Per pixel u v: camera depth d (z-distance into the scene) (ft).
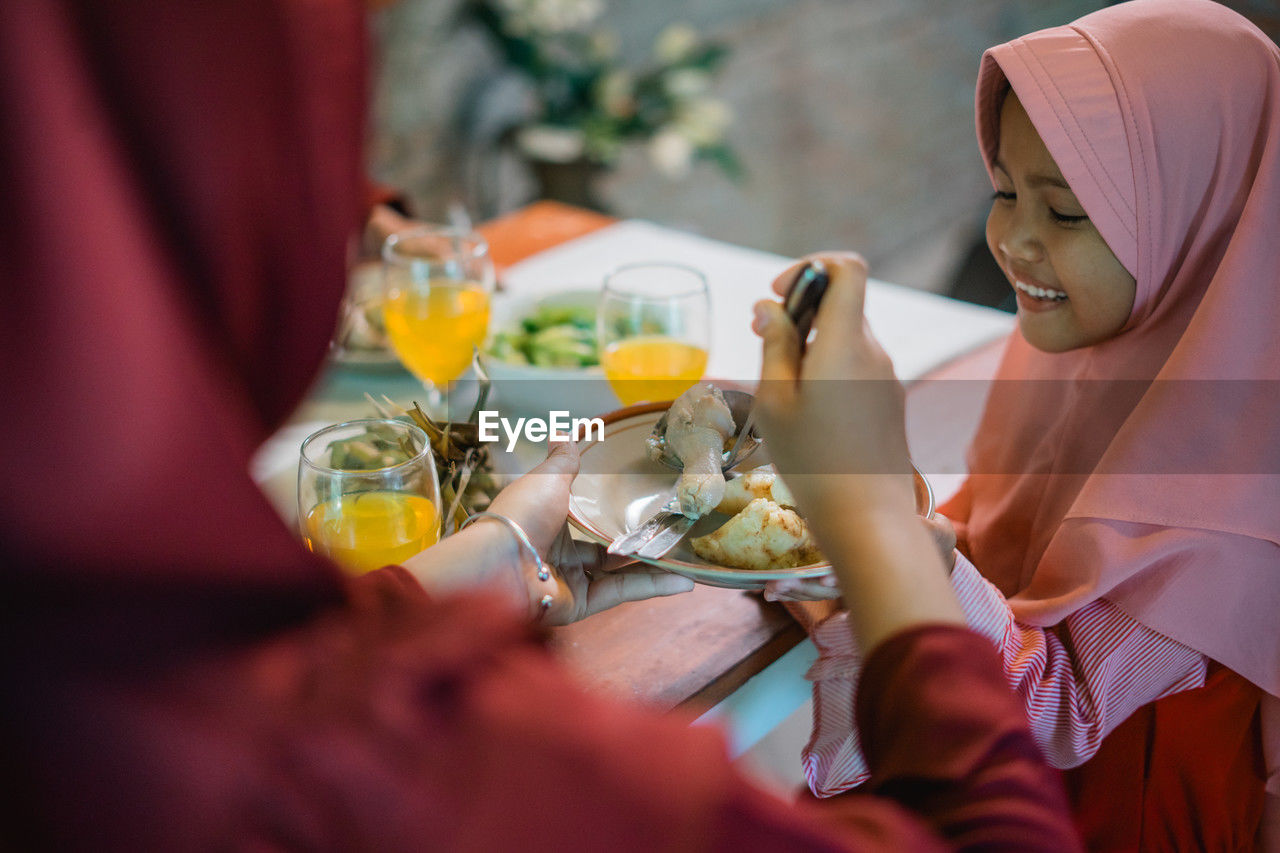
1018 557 3.75
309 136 0.98
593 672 2.78
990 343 4.84
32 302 0.81
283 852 0.96
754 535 2.65
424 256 4.16
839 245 17.19
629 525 2.84
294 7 0.94
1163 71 3.04
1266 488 2.97
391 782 0.95
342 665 0.98
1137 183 3.09
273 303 1.04
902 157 17.42
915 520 1.66
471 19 13.07
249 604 0.94
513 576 2.50
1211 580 2.99
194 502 0.87
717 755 1.02
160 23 0.88
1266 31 4.69
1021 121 3.25
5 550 0.83
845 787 3.31
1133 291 3.29
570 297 4.58
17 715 0.91
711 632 2.96
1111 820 3.43
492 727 0.97
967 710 1.39
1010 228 3.41
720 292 5.25
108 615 0.88
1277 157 3.01
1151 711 3.31
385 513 2.59
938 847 1.18
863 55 16.38
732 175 13.65
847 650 2.97
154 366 0.84
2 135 0.81
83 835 0.95
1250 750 3.32
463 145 13.85
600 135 12.90
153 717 0.91
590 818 0.96
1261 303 3.01
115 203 0.84
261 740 0.93
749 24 15.46
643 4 14.74
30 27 0.81
